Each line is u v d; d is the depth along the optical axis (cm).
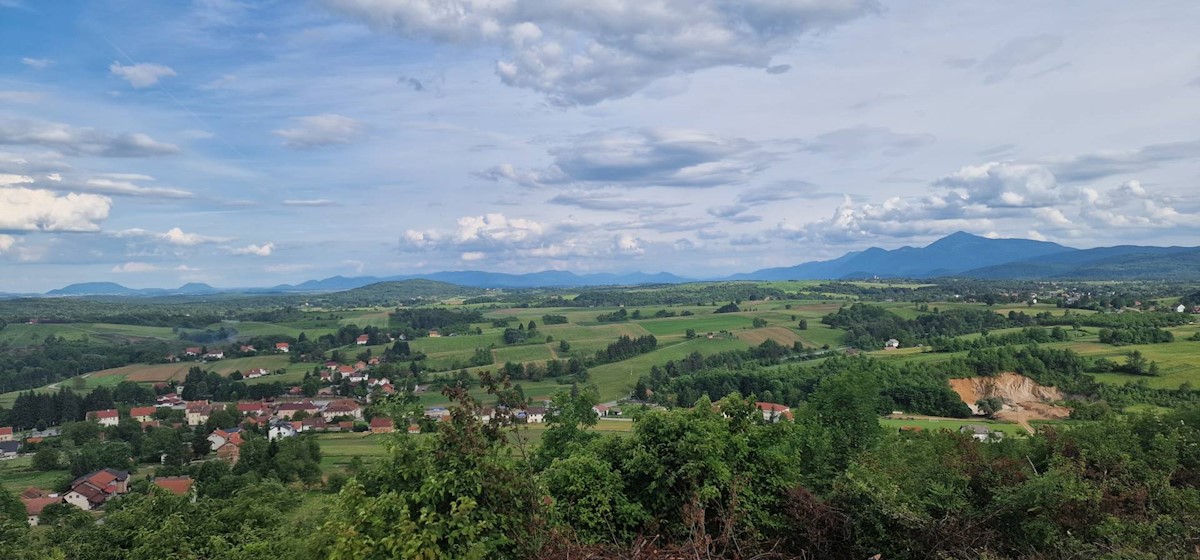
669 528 841
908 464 1012
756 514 850
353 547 632
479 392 6956
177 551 1291
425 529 653
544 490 788
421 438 787
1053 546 791
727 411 1042
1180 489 976
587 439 1238
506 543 702
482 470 739
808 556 834
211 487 4369
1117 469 1013
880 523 820
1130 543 765
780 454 937
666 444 900
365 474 785
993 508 836
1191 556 742
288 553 982
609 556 668
